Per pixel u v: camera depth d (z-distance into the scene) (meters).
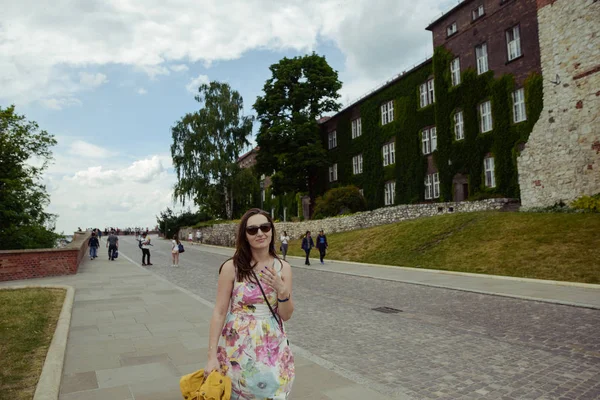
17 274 17.52
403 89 34.50
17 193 29.95
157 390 4.86
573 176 20.42
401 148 34.47
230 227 43.00
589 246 15.51
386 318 9.27
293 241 36.06
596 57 19.59
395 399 4.58
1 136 30.16
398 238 24.12
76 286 14.42
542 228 18.47
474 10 28.12
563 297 10.77
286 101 41.41
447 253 19.50
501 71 25.97
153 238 70.62
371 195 38.00
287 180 42.59
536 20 23.81
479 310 9.81
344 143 42.34
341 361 6.21
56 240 32.66
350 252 25.05
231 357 2.83
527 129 24.09
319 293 13.15
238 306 2.92
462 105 28.72
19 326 7.95
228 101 47.75
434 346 6.93
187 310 9.92
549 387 5.00
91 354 6.31
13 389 4.69
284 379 2.85
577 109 20.39
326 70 42.00
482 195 26.16
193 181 45.94
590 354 6.23
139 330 7.88
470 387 5.06
